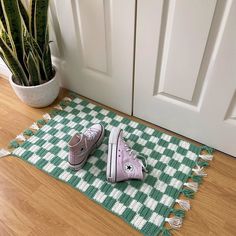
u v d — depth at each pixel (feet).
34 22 3.89
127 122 4.67
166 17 3.30
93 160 4.08
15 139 4.38
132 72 4.12
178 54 3.51
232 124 3.77
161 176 3.86
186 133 4.35
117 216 3.46
